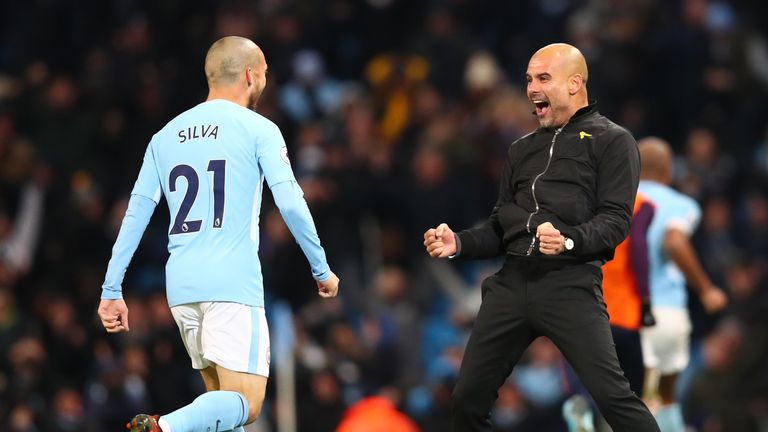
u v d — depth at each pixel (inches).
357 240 1865.2
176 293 852.6
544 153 847.1
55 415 1599.4
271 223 1793.8
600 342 818.2
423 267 1879.9
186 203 855.7
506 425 1615.4
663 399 1205.7
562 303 825.5
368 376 1690.5
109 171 2042.3
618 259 1065.5
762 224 1952.5
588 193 831.1
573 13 2320.4
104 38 2249.0
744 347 1721.2
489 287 856.3
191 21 2201.0
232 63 879.1
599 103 2107.5
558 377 1673.2
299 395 1606.8
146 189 871.1
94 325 1759.4
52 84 2118.6
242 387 849.5
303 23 2220.7
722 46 2208.4
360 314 1814.7
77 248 1905.8
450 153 1940.2
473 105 2094.0
